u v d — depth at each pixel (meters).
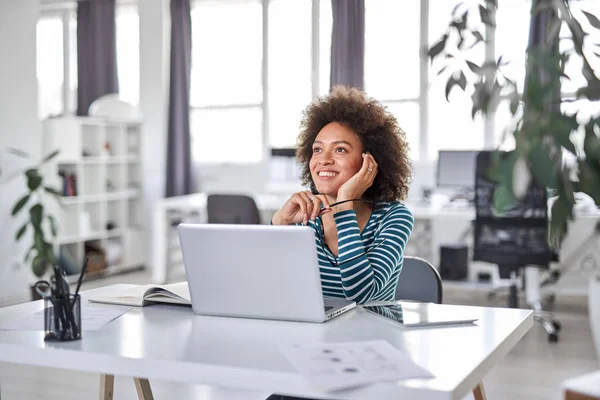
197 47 7.80
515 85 1.14
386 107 2.08
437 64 6.29
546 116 1.01
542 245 4.57
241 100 7.70
